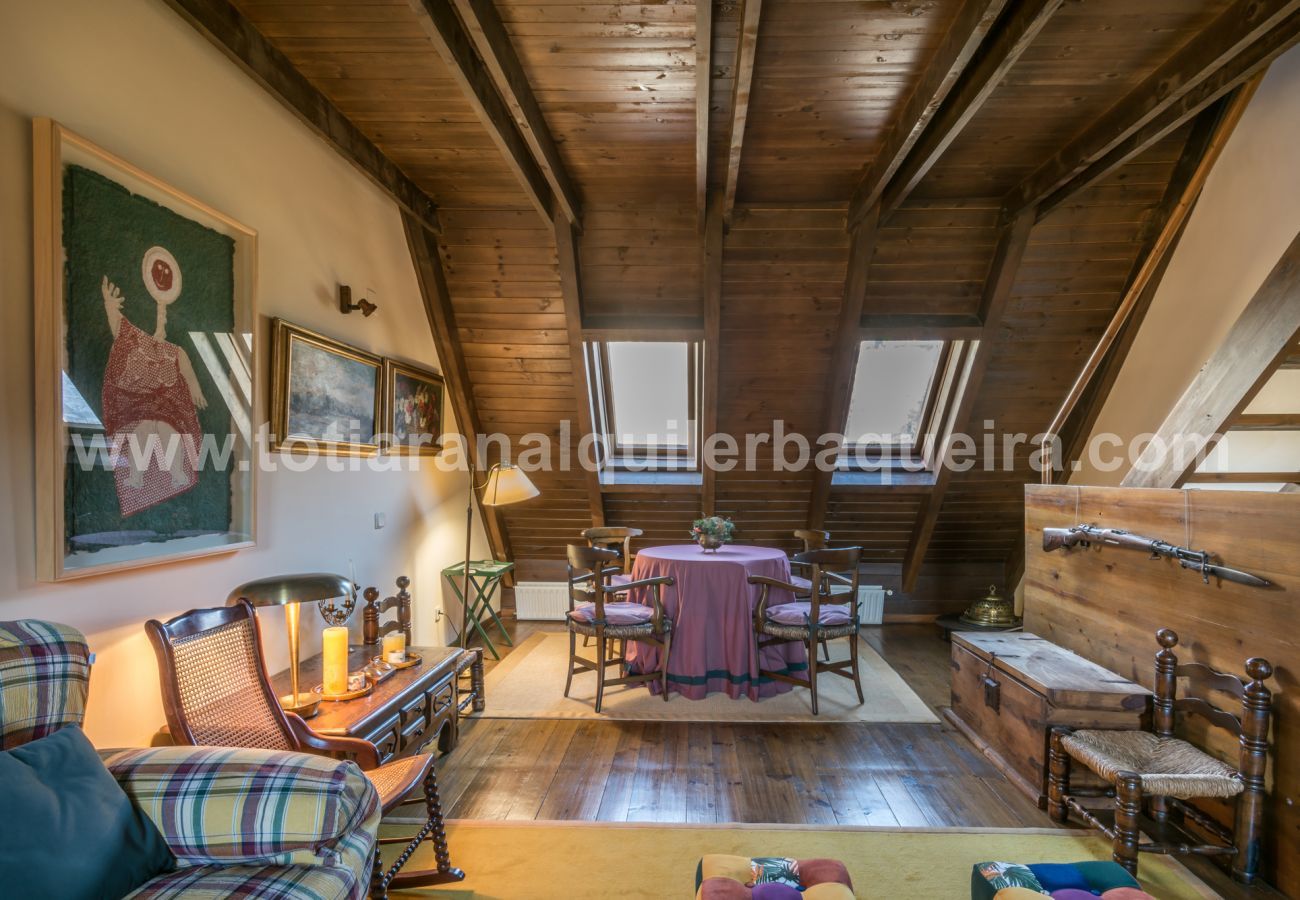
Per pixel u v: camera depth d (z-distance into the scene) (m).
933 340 3.85
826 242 3.56
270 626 2.54
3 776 1.15
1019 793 2.54
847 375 3.97
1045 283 3.68
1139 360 3.77
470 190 3.44
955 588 5.31
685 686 3.58
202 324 2.09
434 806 1.97
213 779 1.37
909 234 3.53
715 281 3.55
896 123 2.75
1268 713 1.98
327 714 2.16
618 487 4.69
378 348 3.33
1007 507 4.82
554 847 2.17
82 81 1.68
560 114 2.70
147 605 1.89
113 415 1.75
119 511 1.77
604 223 3.55
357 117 2.80
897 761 2.82
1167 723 2.30
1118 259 3.59
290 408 2.55
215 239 2.15
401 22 2.19
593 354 4.14
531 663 4.17
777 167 3.13
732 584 3.57
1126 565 2.74
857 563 3.46
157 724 1.91
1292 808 1.96
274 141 2.49
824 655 4.30
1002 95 2.59
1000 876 1.48
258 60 2.24
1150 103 2.47
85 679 1.46
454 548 4.38
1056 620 3.23
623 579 4.17
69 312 1.62
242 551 2.30
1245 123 2.98
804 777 2.67
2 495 1.50
